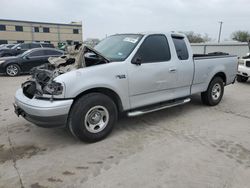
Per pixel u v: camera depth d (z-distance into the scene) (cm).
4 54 1825
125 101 442
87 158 370
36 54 1303
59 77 376
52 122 375
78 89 381
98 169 340
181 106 637
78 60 407
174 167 342
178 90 530
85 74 389
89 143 418
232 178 315
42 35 6431
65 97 374
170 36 510
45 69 443
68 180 316
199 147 401
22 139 439
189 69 536
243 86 961
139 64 444
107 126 429
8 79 1147
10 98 743
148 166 345
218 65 616
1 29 5894
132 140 429
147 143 417
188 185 302
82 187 302
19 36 6141
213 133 460
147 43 470
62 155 379
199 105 648
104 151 391
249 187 297
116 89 422
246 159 363
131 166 346
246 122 521
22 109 407
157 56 481
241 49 2659
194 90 571
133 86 444
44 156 377
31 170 339
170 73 496
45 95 380
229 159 363
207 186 300
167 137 441
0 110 614
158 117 550
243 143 417
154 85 475
